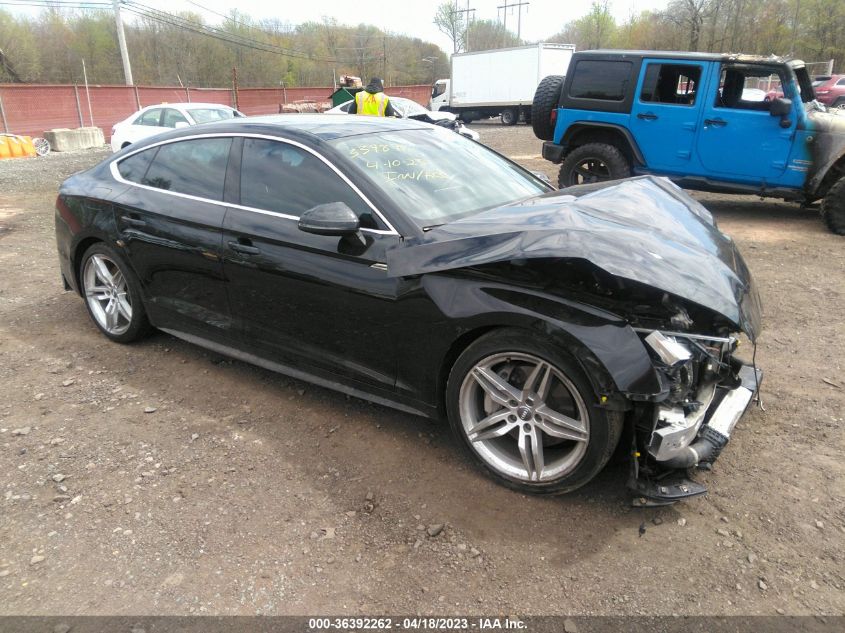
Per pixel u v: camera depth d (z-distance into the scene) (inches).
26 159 791.7
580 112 352.2
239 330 145.9
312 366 135.8
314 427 134.8
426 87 2461.9
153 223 154.0
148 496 112.9
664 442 96.4
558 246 100.7
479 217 121.8
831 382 151.7
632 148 340.2
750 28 1652.3
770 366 161.3
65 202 178.1
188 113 553.9
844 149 289.6
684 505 108.8
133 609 88.9
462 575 94.4
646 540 100.7
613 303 101.8
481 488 114.3
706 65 312.3
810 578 92.6
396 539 101.9
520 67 1161.4
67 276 185.8
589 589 91.5
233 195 142.3
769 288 223.9
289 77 2527.1
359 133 142.7
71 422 137.6
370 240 120.3
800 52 1633.9
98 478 118.0
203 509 109.3
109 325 179.2
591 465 102.7
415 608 88.8
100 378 158.2
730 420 110.8
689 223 129.7
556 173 498.0
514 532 103.0
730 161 317.4
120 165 171.0
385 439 130.0
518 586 92.3
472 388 113.9
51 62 2075.5
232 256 138.9
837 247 279.3
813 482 114.0
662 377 97.2
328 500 111.5
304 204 131.0
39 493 114.0
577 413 104.3
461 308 108.3
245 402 145.7
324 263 125.3
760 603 88.5
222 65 2299.5
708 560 96.3
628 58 332.2
